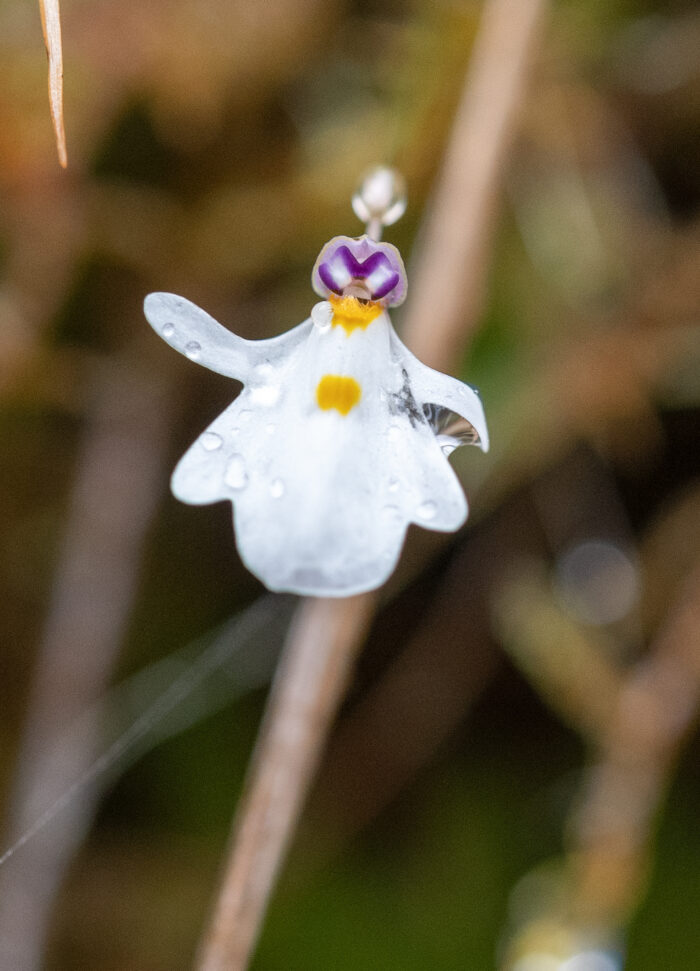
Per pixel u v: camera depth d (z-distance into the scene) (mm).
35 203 96
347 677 89
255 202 97
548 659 97
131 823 99
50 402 98
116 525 98
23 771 96
